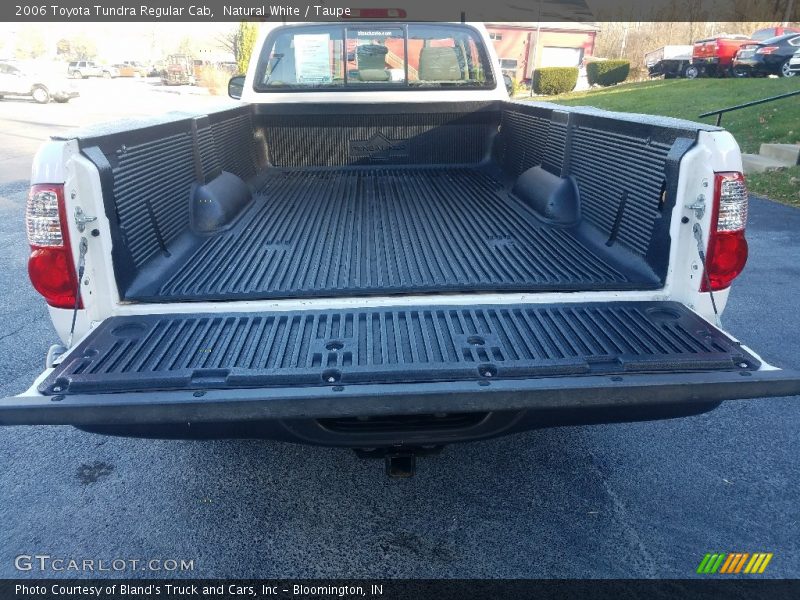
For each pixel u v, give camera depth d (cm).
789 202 842
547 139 354
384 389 184
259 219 351
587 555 246
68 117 1897
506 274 263
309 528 263
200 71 3806
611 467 302
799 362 400
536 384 186
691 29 3850
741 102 1445
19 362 407
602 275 259
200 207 319
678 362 195
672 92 1791
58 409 178
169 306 228
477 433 208
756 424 337
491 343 207
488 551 249
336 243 312
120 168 235
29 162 1169
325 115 445
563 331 215
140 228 250
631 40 3962
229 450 319
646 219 250
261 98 441
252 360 197
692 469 299
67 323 219
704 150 219
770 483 288
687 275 235
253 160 435
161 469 303
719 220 220
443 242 312
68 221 205
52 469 303
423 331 216
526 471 300
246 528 263
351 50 439
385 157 464
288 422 200
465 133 462
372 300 234
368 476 297
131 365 194
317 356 199
